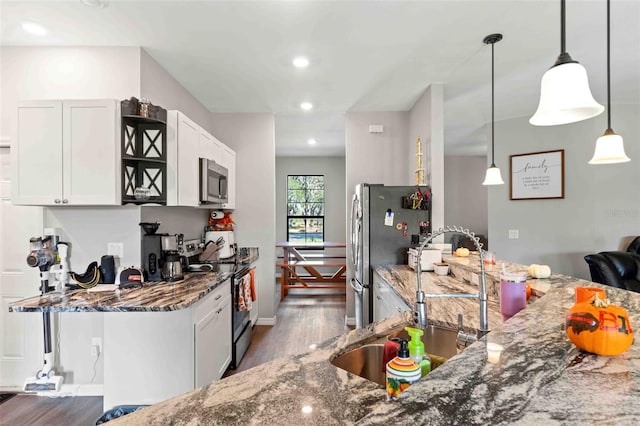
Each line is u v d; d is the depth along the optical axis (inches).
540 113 58.1
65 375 98.9
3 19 86.7
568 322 33.3
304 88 136.2
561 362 29.6
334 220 304.5
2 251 100.4
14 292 100.3
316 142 241.1
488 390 24.6
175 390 82.7
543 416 21.2
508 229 179.2
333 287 217.3
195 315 83.3
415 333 43.1
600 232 157.0
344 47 103.3
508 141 180.4
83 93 99.9
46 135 88.1
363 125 166.2
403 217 136.0
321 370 40.1
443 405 22.6
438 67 117.7
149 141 95.9
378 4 82.4
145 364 83.1
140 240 97.8
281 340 143.8
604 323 30.6
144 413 31.8
